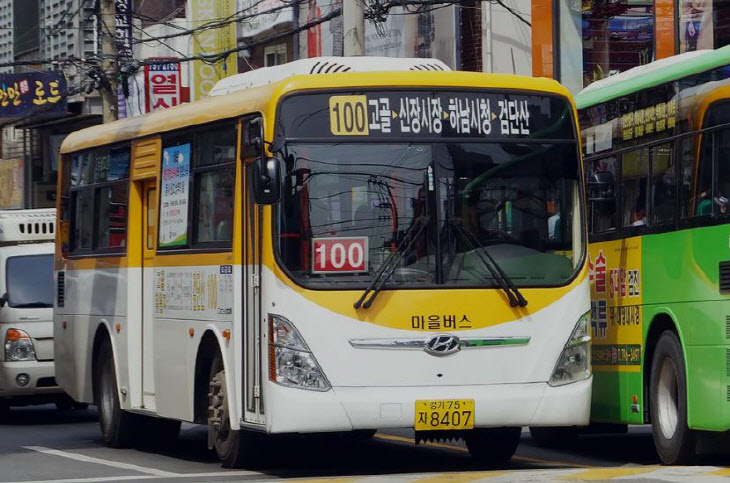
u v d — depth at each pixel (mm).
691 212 24031
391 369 22875
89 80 73188
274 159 22766
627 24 51156
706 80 23828
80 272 33656
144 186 30062
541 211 23922
